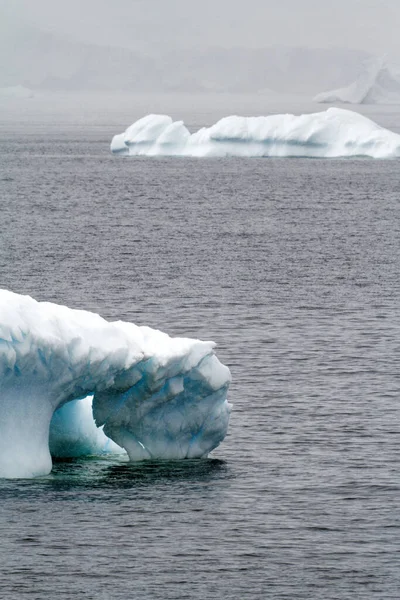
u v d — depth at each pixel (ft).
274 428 284.61
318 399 312.71
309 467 254.27
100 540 211.41
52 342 231.30
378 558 207.10
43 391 236.84
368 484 243.40
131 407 248.73
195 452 258.37
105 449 261.85
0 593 193.06
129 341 243.40
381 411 301.02
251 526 219.41
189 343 246.88
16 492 229.66
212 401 253.85
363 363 356.59
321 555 208.03
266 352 370.73
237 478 245.45
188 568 202.49
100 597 192.54
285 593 195.21
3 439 235.61
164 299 471.21
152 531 215.72
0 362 225.35
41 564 202.39
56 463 250.98
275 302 467.93
